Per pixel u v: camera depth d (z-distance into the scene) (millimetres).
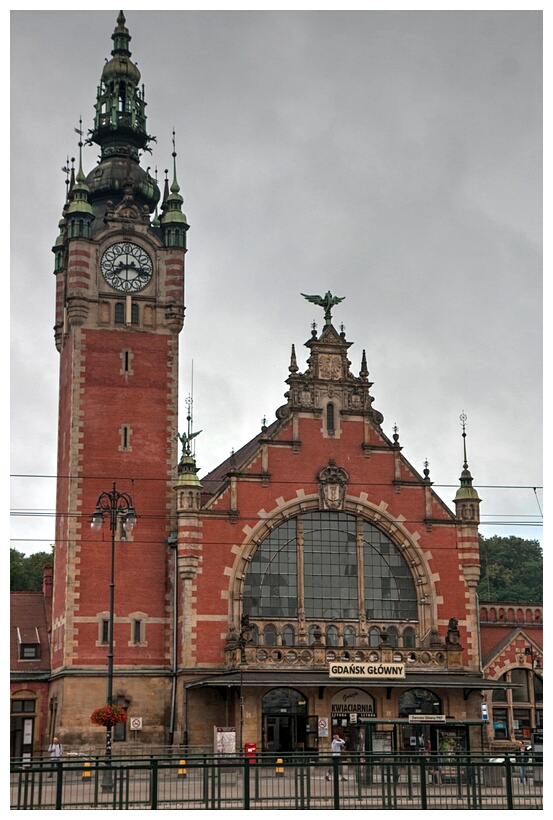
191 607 73438
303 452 77938
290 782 41406
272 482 76750
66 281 80688
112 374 78250
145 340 79438
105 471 76500
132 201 81438
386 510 78625
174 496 77312
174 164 84188
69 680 72625
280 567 76062
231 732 64875
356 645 75875
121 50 87500
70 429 77000
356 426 79500
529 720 80188
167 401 78938
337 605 76500
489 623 81875
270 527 75938
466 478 81000
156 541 76312
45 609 83562
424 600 77812
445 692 73688
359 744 71062
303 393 78875
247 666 70438
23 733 78188
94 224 83688
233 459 86188
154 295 80375
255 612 74875
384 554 78562
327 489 77438
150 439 77875
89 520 75375
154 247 81188
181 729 71938
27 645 80125
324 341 80188
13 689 78750
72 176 85812
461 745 67250
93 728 72312
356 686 70188
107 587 74688
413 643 77375
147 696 73500
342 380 79812
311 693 70688
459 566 79312
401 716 73375
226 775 47375
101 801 42656
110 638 58719
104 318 79000
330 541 77500
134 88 87375
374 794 42062
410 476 79875
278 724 70812
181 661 72938
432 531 79250
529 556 164875
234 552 74938
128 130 86312
